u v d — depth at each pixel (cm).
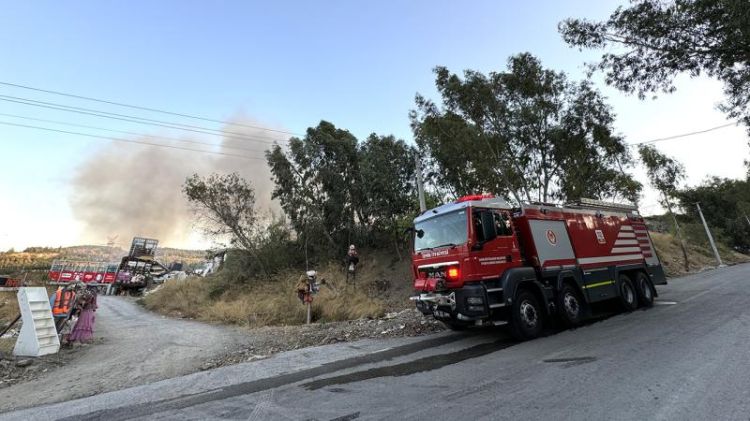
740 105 1180
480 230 816
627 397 421
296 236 2639
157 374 722
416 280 922
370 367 659
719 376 466
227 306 1797
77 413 514
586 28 1145
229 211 2444
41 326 952
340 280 1945
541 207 971
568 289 945
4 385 711
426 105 1750
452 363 649
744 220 5134
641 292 1154
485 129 1762
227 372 686
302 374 639
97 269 5247
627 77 1155
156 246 5534
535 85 1689
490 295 789
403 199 2462
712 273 2438
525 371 559
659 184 2941
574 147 1775
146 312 2319
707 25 968
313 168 2539
